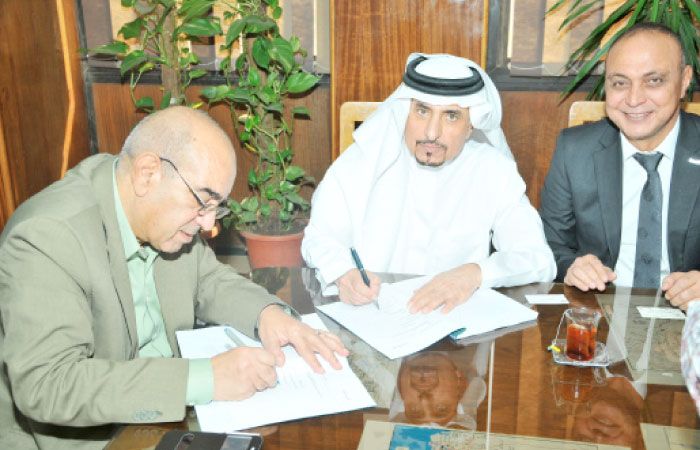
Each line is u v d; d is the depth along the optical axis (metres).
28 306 1.16
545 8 3.39
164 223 1.31
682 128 2.17
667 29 2.07
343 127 2.66
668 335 1.46
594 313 1.36
